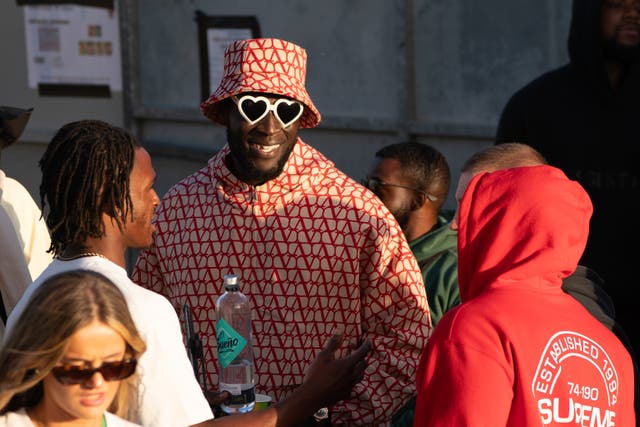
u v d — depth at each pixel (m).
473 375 2.87
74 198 3.12
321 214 4.05
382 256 4.04
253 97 3.96
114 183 3.13
